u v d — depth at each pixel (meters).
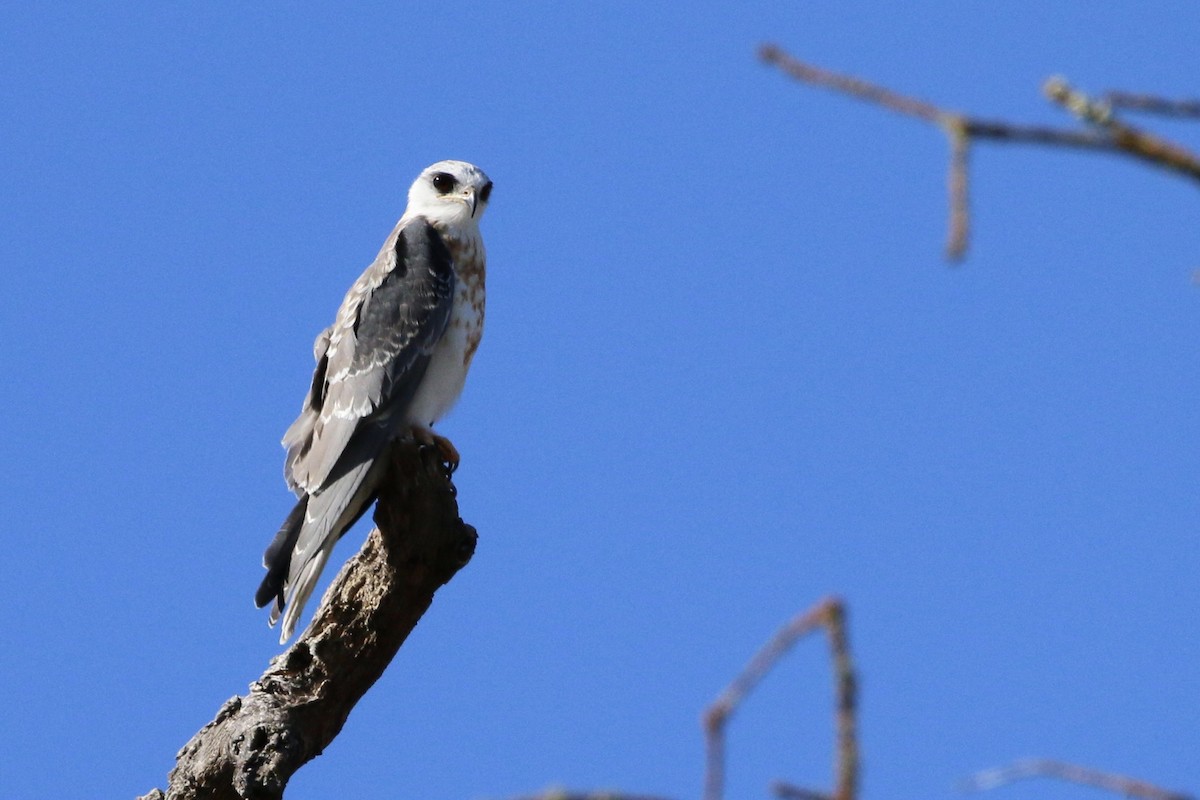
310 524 12.48
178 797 10.90
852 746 3.47
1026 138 3.44
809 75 3.57
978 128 3.44
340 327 14.01
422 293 14.12
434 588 11.19
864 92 3.55
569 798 3.48
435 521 11.02
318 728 11.12
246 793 10.62
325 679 11.16
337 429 13.25
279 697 11.12
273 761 10.70
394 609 11.12
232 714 11.14
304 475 13.01
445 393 14.31
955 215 3.52
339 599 11.20
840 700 3.48
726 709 3.47
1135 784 3.66
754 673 3.50
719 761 3.43
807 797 3.49
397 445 11.18
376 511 11.18
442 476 11.13
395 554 11.05
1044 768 3.78
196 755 10.98
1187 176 3.35
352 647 11.16
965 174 3.48
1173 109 3.39
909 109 3.51
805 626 3.51
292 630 11.88
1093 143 3.40
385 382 13.52
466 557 11.16
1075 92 3.41
